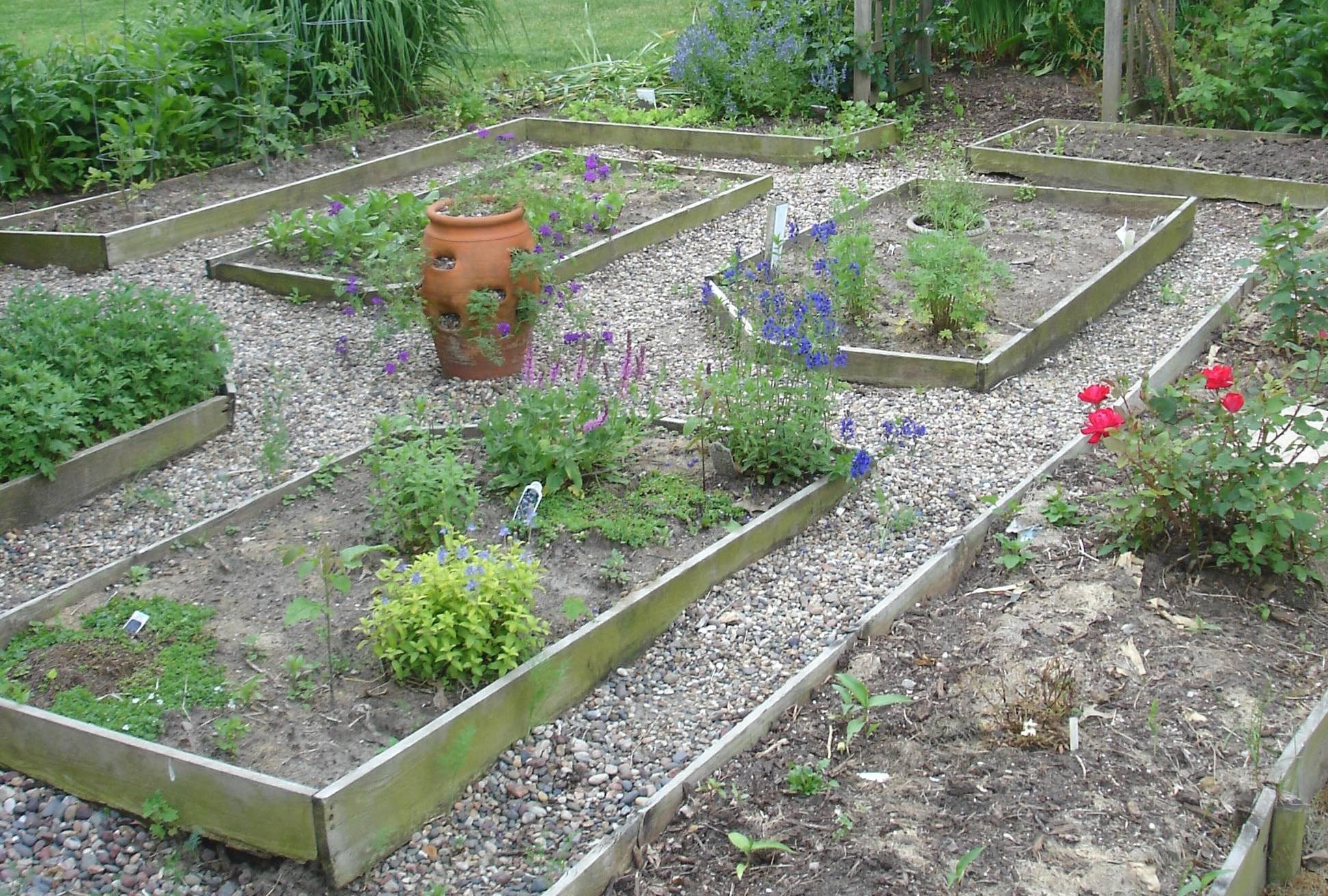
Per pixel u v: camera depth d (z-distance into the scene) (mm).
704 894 3387
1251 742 3711
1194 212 8156
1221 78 10211
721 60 11086
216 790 3561
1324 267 6324
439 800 3711
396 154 9945
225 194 9273
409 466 4867
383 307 7160
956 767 3721
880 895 3287
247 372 6641
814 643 4375
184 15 10305
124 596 4535
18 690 3938
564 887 3359
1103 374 6391
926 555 4828
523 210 6391
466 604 3957
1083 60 11984
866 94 10852
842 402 6125
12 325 5824
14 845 3646
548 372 6375
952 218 8289
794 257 7902
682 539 4816
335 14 10516
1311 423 5527
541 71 12797
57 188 9453
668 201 9094
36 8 15867
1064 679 3977
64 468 5371
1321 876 3510
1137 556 4629
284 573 4668
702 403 5223
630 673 4297
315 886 3498
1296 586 4508
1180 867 3338
